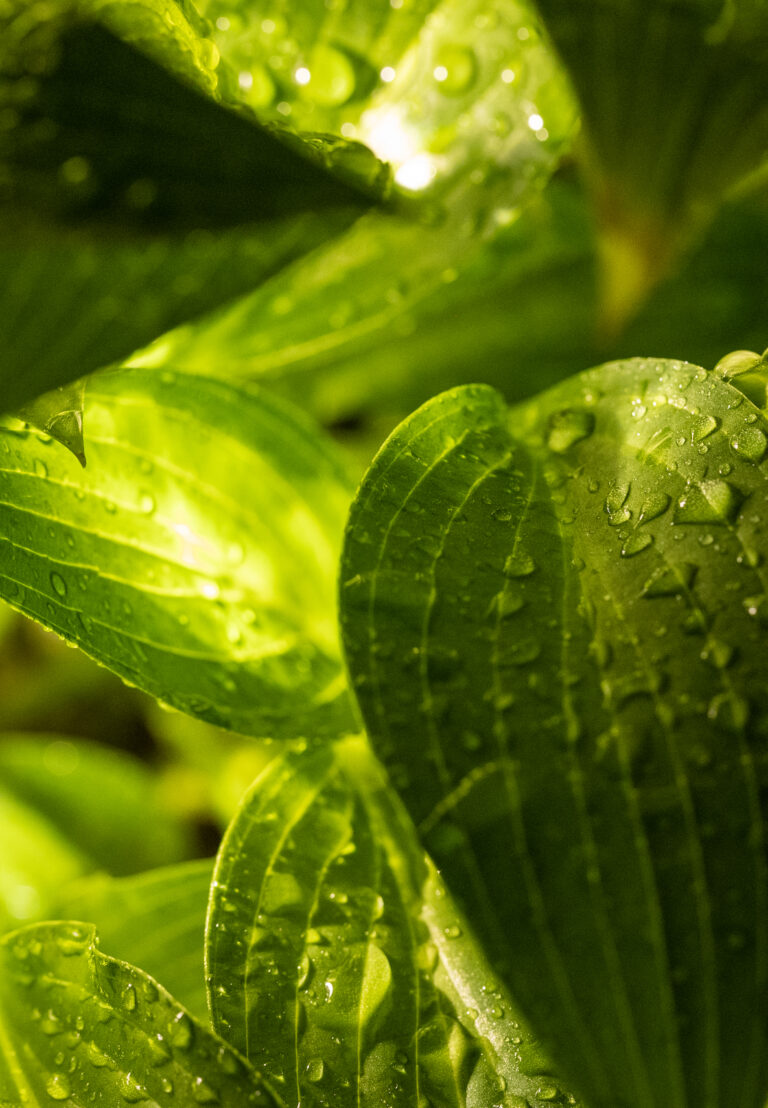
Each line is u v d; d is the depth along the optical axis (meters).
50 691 0.97
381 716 0.47
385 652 0.48
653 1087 0.45
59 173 0.52
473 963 0.50
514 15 0.57
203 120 0.51
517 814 0.47
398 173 0.56
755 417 0.50
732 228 0.68
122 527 0.54
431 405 0.51
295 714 0.54
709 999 0.46
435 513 0.50
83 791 0.83
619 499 0.50
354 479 0.58
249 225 0.52
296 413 0.58
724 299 0.68
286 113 0.56
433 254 0.58
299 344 0.60
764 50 0.55
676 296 0.68
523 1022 0.49
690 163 0.59
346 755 0.54
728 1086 0.45
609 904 0.46
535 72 0.57
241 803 0.52
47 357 0.52
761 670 0.47
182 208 0.52
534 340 0.70
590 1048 0.45
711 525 0.49
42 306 0.53
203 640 0.54
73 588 0.52
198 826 0.91
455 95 0.57
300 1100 0.49
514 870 0.46
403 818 0.53
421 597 0.48
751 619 0.48
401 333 0.68
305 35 0.56
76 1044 0.50
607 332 0.63
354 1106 0.49
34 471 0.53
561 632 0.48
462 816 0.47
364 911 0.51
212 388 0.57
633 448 0.51
